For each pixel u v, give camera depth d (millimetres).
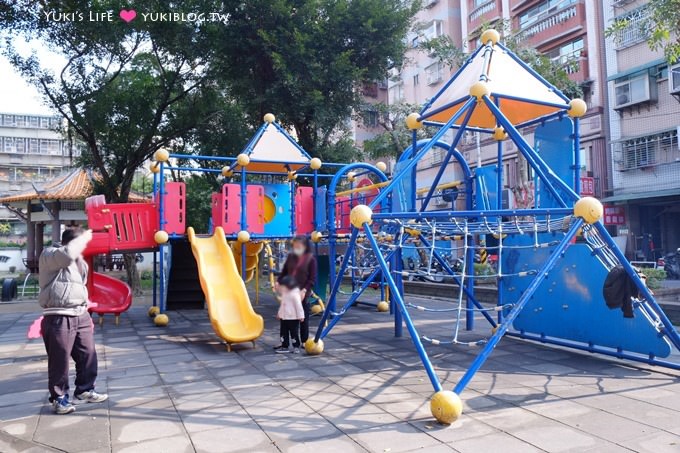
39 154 52531
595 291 5926
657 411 4004
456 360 5973
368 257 10875
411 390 4730
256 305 12398
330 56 14820
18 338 8148
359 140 31406
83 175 23906
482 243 7797
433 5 28250
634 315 5469
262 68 15602
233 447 3428
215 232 9125
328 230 9727
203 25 14555
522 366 5602
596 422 3773
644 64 18312
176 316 10469
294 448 3385
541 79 6438
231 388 4918
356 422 3871
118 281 10266
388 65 16531
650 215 19562
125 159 16047
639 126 18797
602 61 19906
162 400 4531
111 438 3633
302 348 6789
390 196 7941
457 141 6465
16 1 12906
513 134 5434
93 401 4488
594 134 20094
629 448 3275
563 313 6336
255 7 14250
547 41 21906
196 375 5465
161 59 15586
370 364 5855
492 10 24719
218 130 17078
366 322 9234
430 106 6832
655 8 10492
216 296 7602
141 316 10570
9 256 34219
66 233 4270
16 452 3445
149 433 3719
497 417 3918
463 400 4363
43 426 3908
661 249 19250
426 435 3568
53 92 14547
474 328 8133
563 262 6336
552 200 6648
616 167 19469
